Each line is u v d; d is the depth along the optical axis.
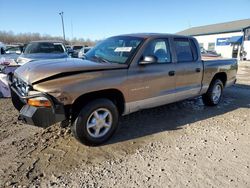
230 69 6.96
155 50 4.82
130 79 4.33
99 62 4.41
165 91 5.02
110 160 3.73
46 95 3.52
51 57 9.42
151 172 3.43
